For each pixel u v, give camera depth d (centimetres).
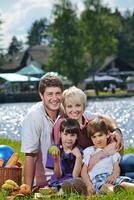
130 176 1072
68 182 1030
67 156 1077
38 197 1003
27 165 1111
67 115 1114
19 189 1041
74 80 10425
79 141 1103
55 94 1108
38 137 1114
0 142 2070
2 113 6500
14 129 3894
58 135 1091
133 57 17775
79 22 10431
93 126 1081
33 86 10475
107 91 11569
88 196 1002
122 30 17750
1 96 9825
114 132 1105
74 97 1099
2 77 10400
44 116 1117
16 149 1831
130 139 2952
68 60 10319
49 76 1123
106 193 1023
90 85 11956
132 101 9119
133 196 967
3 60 12862
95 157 1078
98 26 10575
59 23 10338
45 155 1112
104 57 10750
